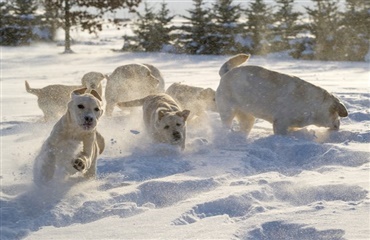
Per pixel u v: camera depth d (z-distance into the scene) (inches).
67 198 284.5
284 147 421.7
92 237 230.8
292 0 2228.1
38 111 642.2
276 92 466.0
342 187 297.1
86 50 2298.2
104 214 265.0
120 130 500.7
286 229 240.4
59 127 305.4
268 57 2060.8
